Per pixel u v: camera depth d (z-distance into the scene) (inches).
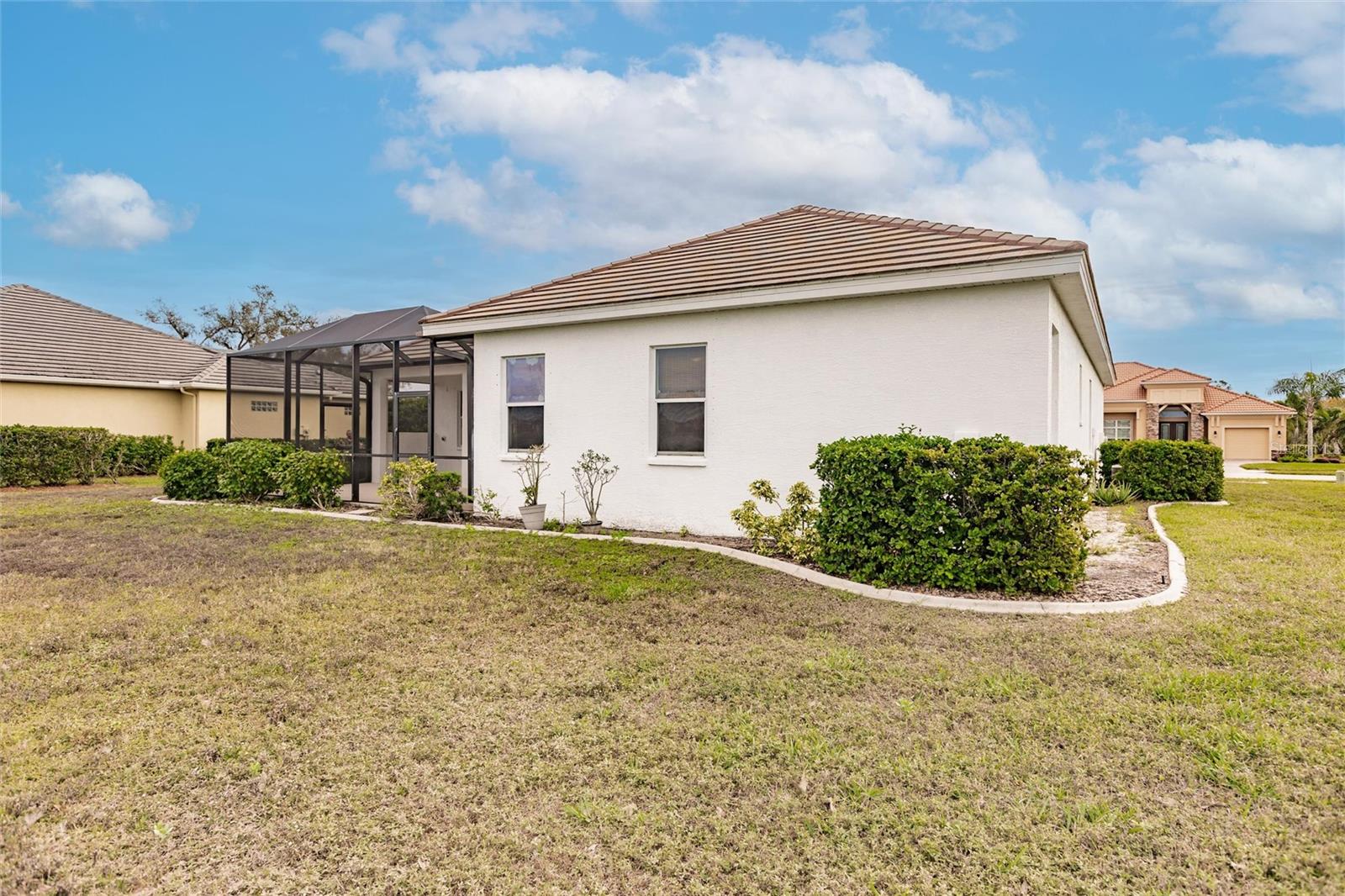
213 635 204.2
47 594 253.8
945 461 250.1
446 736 139.9
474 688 163.8
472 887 96.4
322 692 162.6
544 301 416.5
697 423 371.9
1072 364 417.1
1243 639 187.0
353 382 517.3
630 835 107.5
